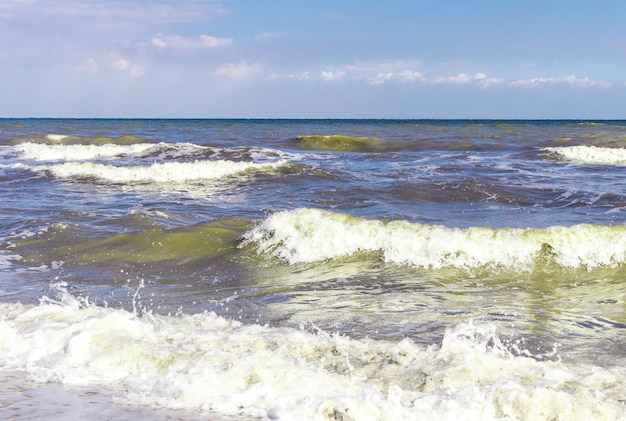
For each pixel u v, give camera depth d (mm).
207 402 3514
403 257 7953
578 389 3545
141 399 3611
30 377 4031
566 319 5594
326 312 5898
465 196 13516
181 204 12906
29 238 9266
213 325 5254
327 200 13188
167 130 46250
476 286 6844
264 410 3396
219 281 7242
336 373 4012
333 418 3242
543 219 10883
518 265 7566
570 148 23328
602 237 7812
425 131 43062
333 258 8133
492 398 3396
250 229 9430
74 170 18062
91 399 3623
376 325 5453
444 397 3445
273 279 7277
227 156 23188
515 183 15266
